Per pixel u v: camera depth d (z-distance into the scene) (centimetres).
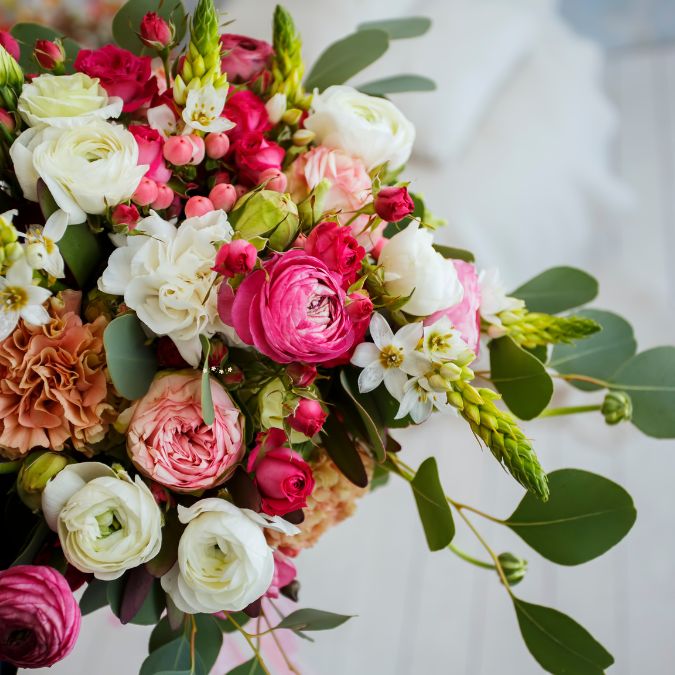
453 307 74
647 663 146
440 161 163
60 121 70
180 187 74
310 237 70
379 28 93
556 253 171
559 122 179
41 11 170
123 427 71
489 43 175
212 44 72
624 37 256
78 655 136
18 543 74
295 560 156
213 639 78
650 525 163
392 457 79
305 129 78
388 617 151
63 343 71
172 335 70
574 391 172
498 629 150
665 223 222
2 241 67
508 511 165
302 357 69
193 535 70
